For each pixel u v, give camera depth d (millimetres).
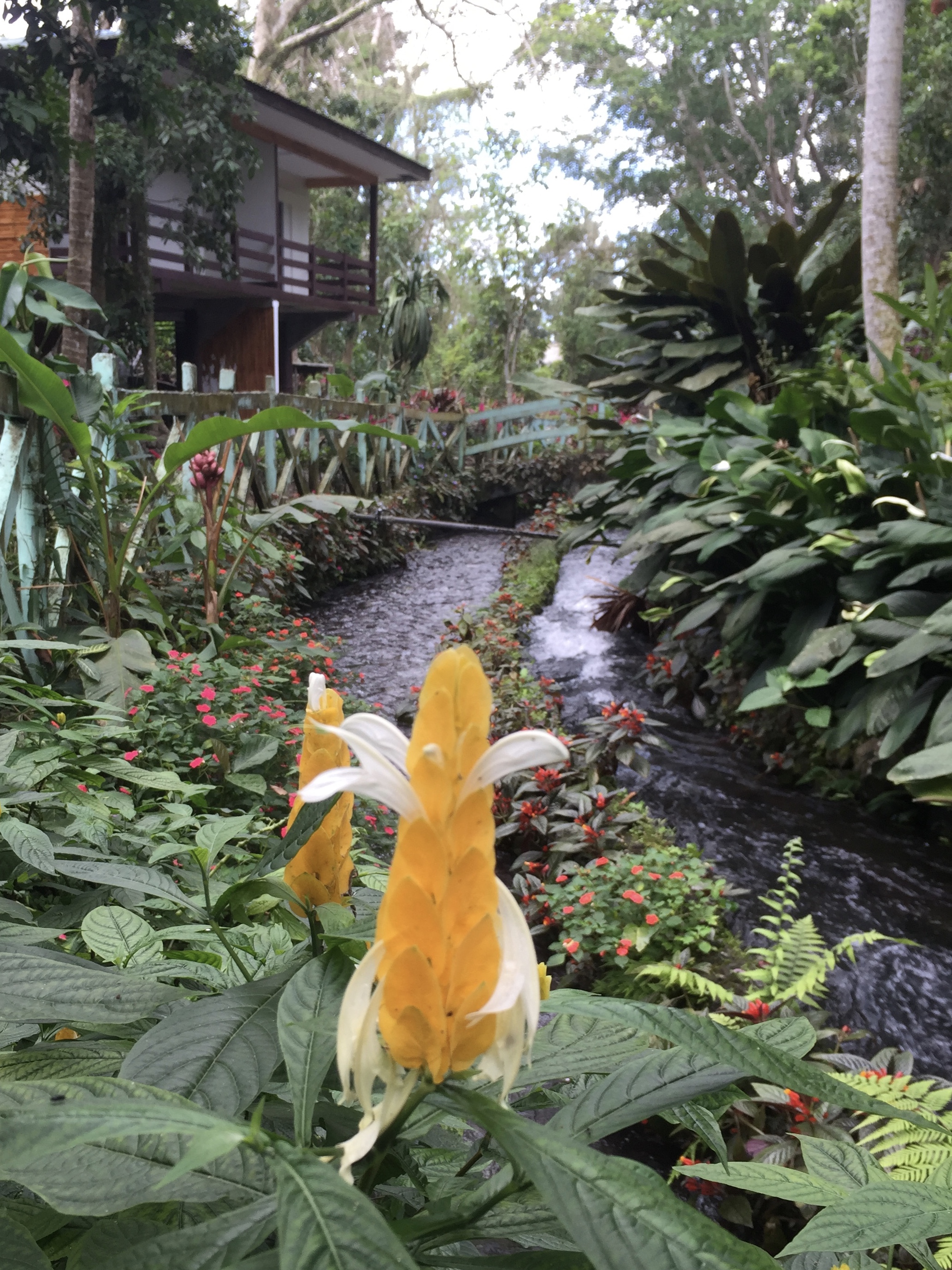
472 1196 592
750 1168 883
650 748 5223
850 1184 915
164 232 11211
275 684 4375
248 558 6402
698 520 6000
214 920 826
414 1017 438
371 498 10484
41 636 3463
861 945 3293
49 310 3707
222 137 10070
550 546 10625
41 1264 532
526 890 3475
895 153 6691
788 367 8898
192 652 4730
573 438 13750
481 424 14984
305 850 757
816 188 26219
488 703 468
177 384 15266
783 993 2621
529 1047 470
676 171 27938
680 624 5945
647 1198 415
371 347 24219
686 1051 619
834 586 5211
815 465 5594
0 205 10961
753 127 26234
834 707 4828
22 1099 524
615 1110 571
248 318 15086
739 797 4625
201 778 2998
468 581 9398
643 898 3113
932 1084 2191
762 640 5598
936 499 4734
